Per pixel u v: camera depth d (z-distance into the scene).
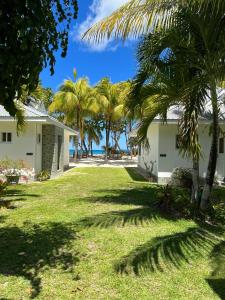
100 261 5.14
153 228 6.91
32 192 12.18
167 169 15.42
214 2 5.83
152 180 16.33
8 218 7.81
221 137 15.27
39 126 16.62
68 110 33.16
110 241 6.06
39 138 16.73
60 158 20.06
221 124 13.77
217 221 7.61
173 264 4.99
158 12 6.43
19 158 15.73
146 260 5.08
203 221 7.60
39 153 16.81
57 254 5.43
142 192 12.06
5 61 3.06
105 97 34.53
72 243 5.96
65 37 3.59
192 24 7.17
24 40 3.02
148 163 19.47
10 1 3.02
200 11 6.68
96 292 4.18
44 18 3.22
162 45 7.58
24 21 3.00
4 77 3.13
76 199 10.47
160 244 5.62
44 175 16.42
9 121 15.20
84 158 43.19
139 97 8.77
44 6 3.24
